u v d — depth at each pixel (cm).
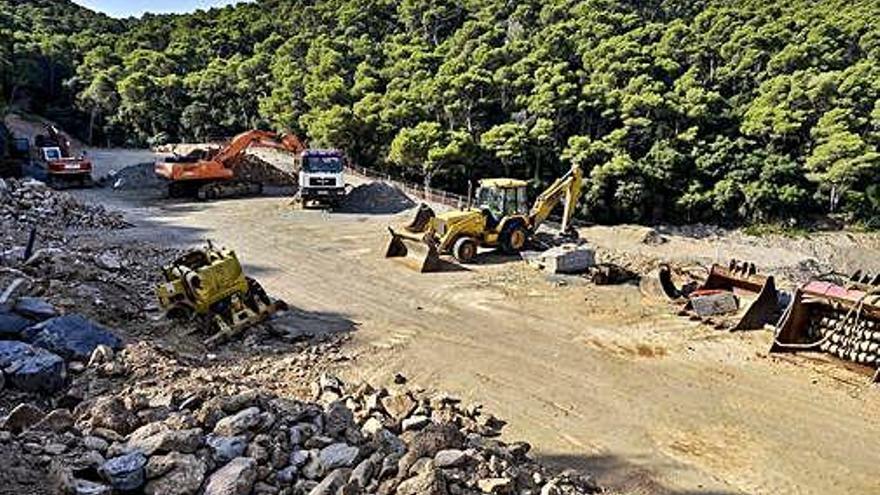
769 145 4600
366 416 923
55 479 613
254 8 8488
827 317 1272
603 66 4981
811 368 1191
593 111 4578
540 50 5181
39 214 2189
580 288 1675
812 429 986
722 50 5438
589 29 5781
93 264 1593
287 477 682
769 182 4338
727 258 3572
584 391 1102
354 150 4241
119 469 630
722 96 5081
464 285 1698
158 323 1276
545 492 757
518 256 1988
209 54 7044
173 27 7975
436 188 3975
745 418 1016
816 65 5112
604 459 902
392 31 6944
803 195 4338
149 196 3097
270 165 3497
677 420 1009
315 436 752
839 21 5938
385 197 2908
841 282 1294
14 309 1090
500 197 2008
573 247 1877
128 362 998
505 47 5325
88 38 7425
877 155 4200
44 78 6119
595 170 4119
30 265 1429
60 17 9044
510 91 4666
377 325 1397
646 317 1460
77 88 6094
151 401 818
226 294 1286
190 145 5344
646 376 1162
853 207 4350
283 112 5056
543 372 1173
